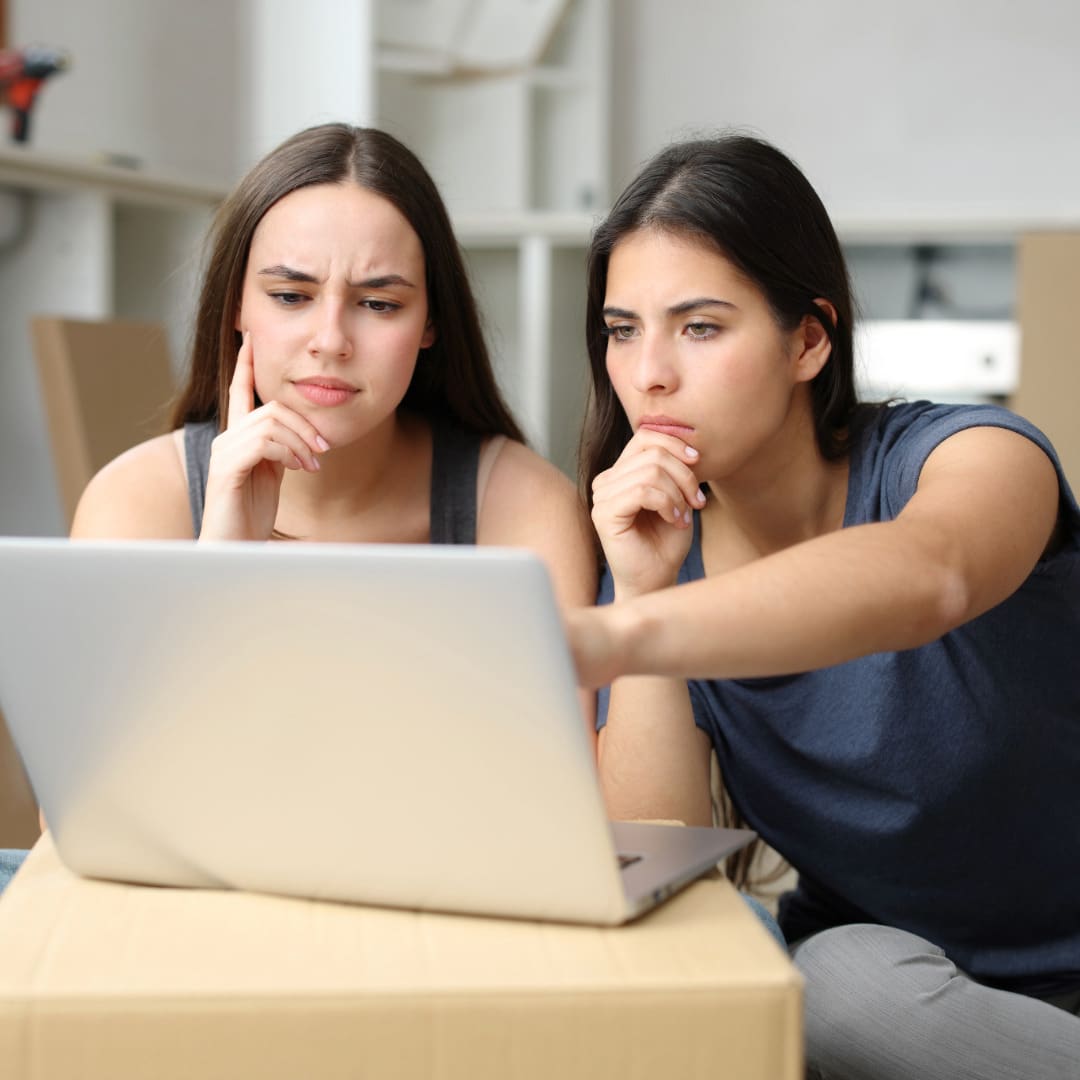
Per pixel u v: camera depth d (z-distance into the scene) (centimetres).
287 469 230
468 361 235
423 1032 121
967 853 204
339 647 125
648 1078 122
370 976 123
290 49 690
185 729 136
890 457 194
